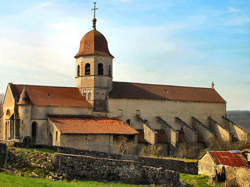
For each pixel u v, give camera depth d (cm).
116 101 6688
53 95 6341
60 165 3209
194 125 7631
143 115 6981
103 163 3328
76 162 3250
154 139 6294
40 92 6272
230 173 4034
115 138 5894
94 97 6569
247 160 5200
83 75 6688
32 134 5916
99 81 6638
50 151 4081
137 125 6844
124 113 6750
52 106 6109
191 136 6994
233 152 5206
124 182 3325
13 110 5900
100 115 6531
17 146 4134
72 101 6419
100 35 6875
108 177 3316
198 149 6850
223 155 4653
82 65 6712
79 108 6381
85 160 3278
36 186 2578
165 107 7312
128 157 4366
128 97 6831
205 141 7275
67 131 5444
